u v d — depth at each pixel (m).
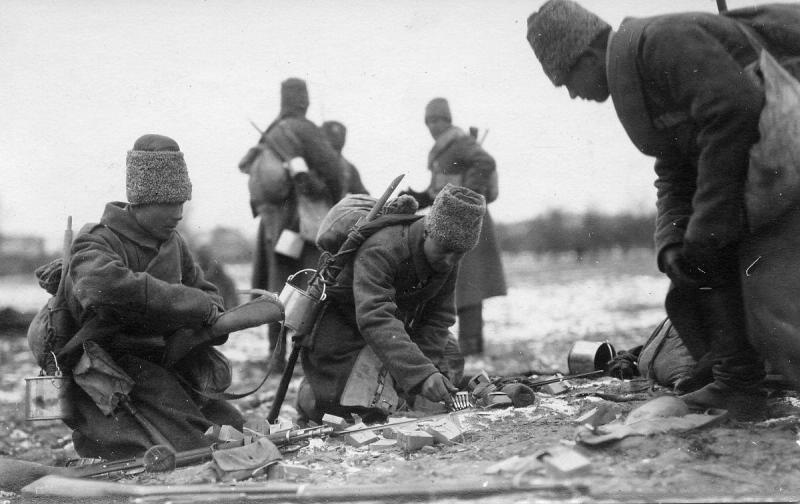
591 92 4.79
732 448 4.09
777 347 4.24
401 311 5.36
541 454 4.02
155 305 4.88
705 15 4.37
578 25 4.68
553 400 5.51
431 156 9.77
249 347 11.96
